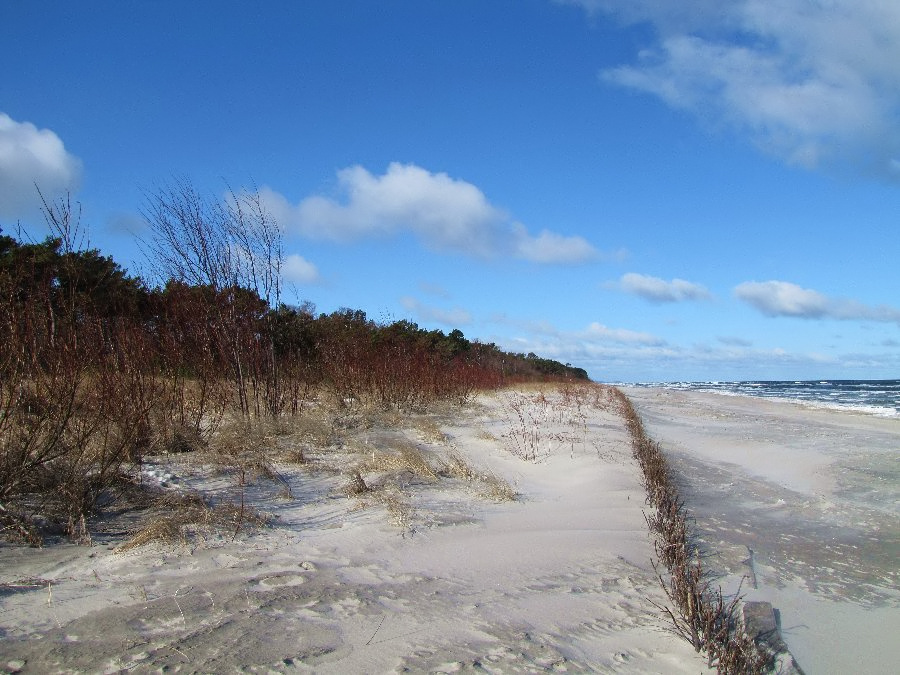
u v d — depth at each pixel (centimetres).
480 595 392
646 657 331
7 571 372
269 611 338
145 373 688
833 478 977
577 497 715
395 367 1381
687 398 3856
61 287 562
